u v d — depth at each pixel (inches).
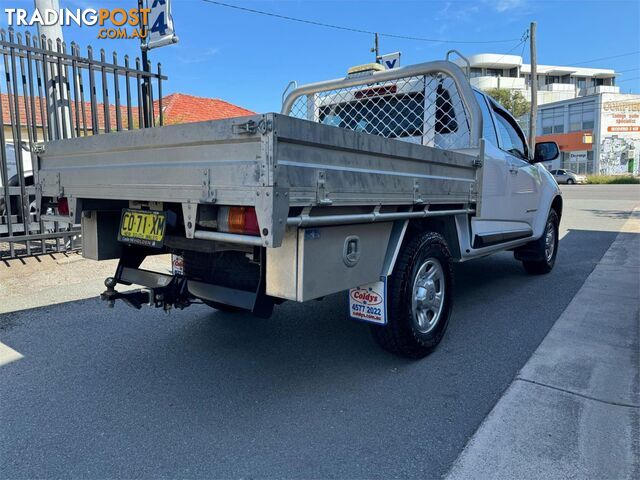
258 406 121.8
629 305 204.5
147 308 202.7
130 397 126.3
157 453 102.3
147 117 303.6
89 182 131.1
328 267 108.3
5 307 201.9
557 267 288.0
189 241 124.8
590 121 1966.0
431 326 152.8
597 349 155.6
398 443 105.4
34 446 104.7
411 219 135.9
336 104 215.8
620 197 918.4
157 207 123.6
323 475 95.0
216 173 96.1
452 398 125.2
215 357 152.7
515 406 119.5
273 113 85.6
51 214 153.2
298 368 144.5
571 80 2559.1
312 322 186.5
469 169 162.1
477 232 187.6
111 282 141.2
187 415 117.5
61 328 178.4
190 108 684.1
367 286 132.4
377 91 202.1
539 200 248.1
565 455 99.8
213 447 104.3
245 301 120.3
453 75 172.4
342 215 107.0
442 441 105.9
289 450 103.2
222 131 94.3
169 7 287.3
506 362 147.6
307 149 94.9
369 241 121.8
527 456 99.7
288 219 91.1
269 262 106.7
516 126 240.8
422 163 133.8
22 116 364.5
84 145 131.4
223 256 130.0
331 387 131.8
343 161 104.6
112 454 101.9
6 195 248.1
